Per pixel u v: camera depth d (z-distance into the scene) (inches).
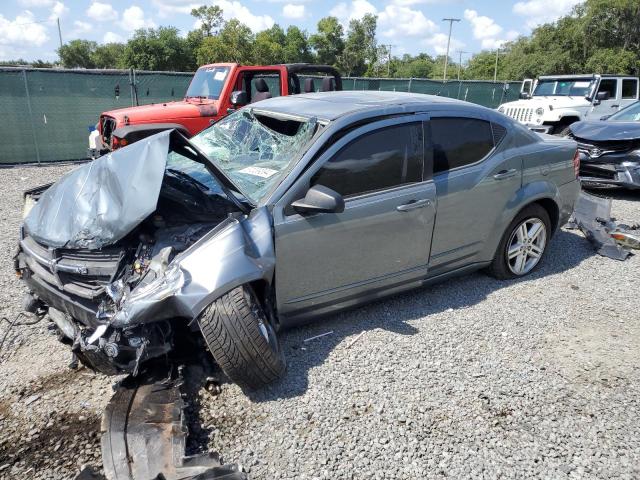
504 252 173.3
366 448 102.3
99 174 121.2
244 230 114.0
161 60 2028.8
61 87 455.5
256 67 328.5
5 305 158.6
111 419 99.7
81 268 109.6
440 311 157.3
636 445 104.6
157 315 101.0
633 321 154.6
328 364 128.6
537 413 113.6
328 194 116.7
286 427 107.2
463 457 100.7
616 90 518.0
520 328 148.8
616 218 261.0
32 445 102.1
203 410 111.7
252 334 105.4
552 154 177.2
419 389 120.3
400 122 140.1
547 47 1916.8
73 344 114.8
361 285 139.3
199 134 171.6
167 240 116.0
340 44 2728.8
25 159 454.9
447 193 147.7
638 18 1585.9
